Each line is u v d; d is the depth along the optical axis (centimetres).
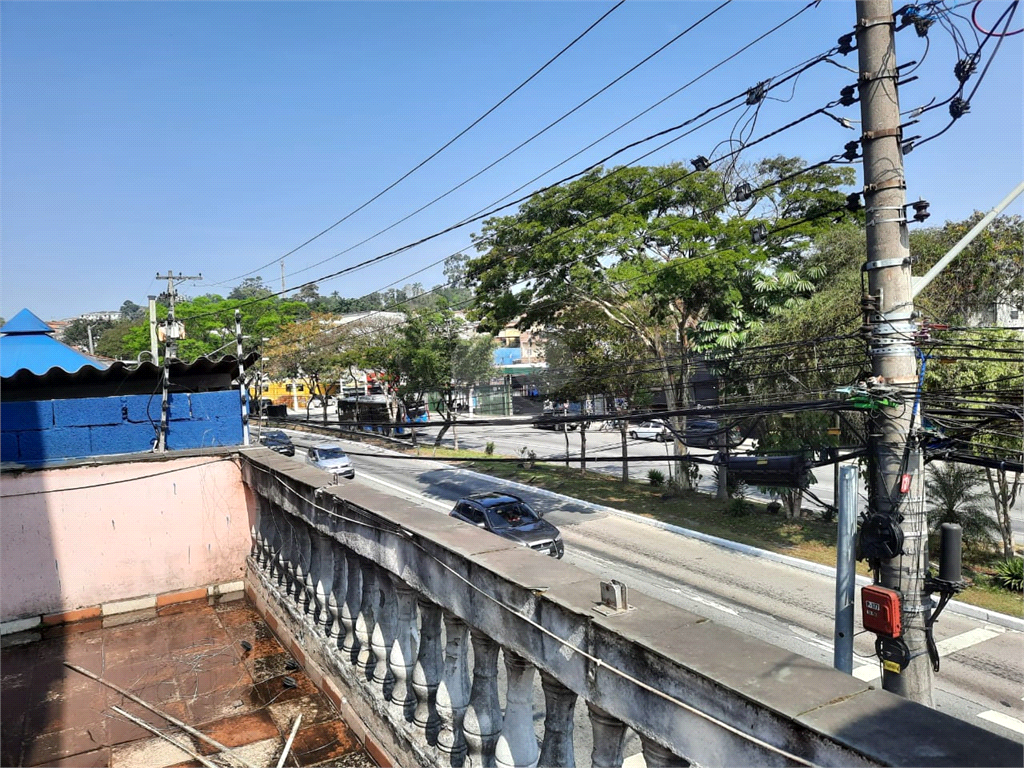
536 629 377
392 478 2927
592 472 2916
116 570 964
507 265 2173
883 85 698
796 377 1608
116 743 636
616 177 2036
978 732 232
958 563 709
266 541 950
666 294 1892
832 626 1262
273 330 5081
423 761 488
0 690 745
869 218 723
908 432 716
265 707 688
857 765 223
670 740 294
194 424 1053
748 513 2058
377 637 589
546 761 385
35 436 951
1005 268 1767
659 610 351
